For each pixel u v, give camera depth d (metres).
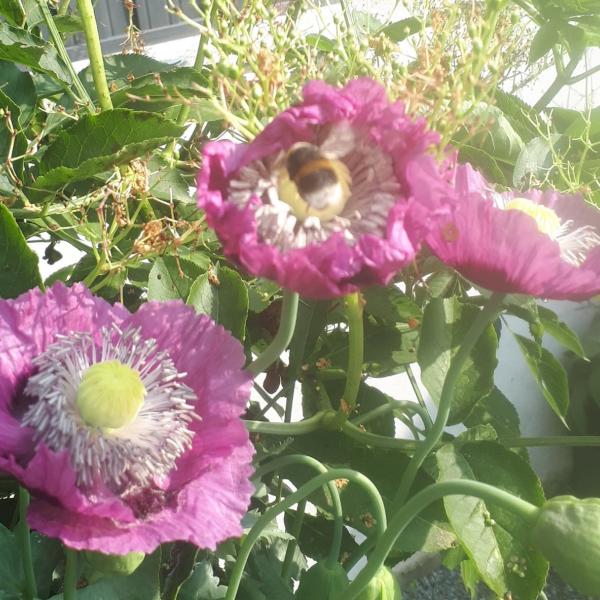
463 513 0.33
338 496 0.34
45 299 0.26
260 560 0.35
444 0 0.38
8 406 0.24
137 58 0.44
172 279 0.34
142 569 0.31
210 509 0.24
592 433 1.01
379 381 0.81
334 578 0.32
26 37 0.37
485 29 0.30
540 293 0.28
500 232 0.27
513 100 0.45
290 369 0.40
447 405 0.31
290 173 0.23
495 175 0.41
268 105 0.28
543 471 1.03
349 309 0.33
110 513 0.22
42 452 0.21
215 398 0.26
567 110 0.49
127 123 0.34
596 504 0.26
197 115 0.38
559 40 0.46
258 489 0.40
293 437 0.38
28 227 0.37
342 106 0.22
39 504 0.22
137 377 0.25
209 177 0.22
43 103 0.45
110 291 0.37
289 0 0.40
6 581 0.29
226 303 0.33
